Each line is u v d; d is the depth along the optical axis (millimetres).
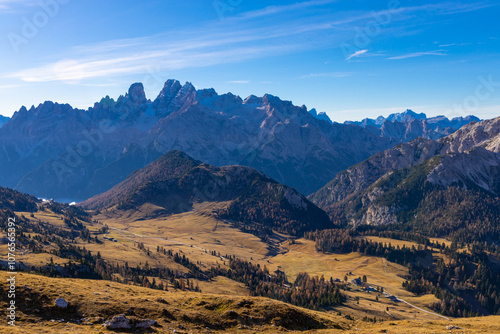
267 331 69438
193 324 67750
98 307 65750
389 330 75188
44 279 76438
